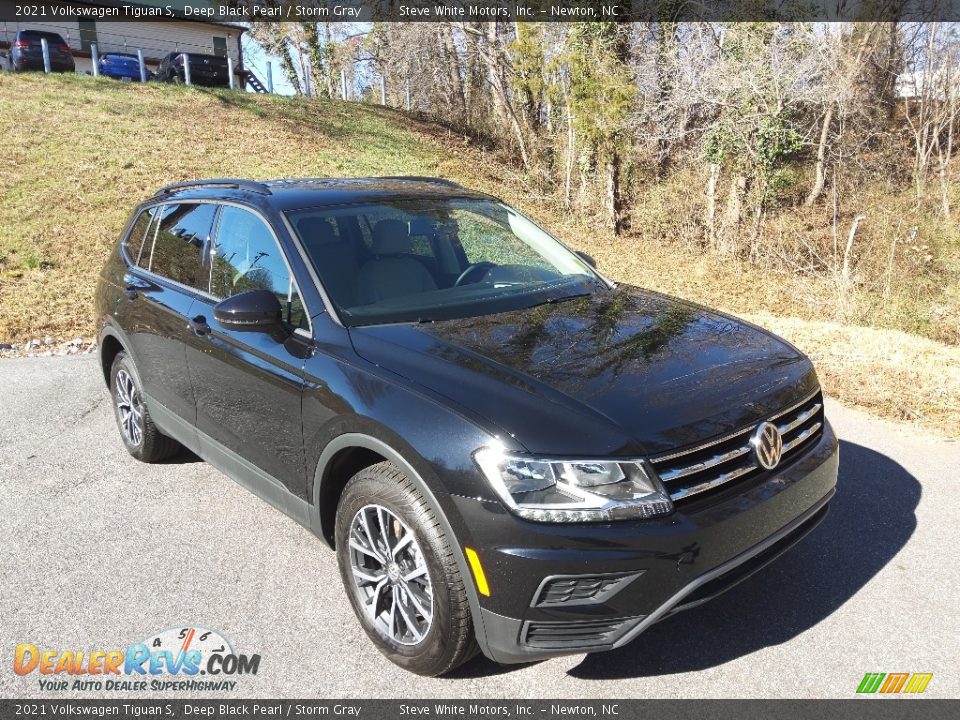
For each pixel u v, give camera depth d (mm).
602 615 2361
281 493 3332
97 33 33812
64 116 19750
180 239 4219
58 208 13703
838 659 2809
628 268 17406
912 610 3090
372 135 25984
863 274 15141
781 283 16359
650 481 2369
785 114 18500
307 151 22016
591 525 2316
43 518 4051
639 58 19672
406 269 3504
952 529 3713
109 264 4980
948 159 19094
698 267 17641
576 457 2336
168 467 4738
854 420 5184
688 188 20203
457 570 2486
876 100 20922
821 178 19578
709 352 2990
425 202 4055
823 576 3350
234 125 22922
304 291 3246
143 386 4434
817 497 2889
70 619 3164
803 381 2988
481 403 2508
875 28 19422
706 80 18797
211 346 3592
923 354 6500
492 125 29500
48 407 5887
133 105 22453
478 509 2371
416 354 2832
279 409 3170
